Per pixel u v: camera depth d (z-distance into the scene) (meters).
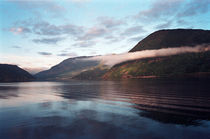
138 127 8.95
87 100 20.75
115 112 13.03
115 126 9.27
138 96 23.05
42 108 15.53
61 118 11.41
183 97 20.08
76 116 11.94
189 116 10.92
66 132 8.38
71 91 37.91
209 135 7.52
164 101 17.55
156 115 11.54
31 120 10.96
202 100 17.30
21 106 16.86
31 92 37.22
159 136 7.54
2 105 17.67
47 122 10.41
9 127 9.40
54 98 23.89
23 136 7.91
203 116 10.82
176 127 8.77
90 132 8.34
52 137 7.72
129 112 12.88
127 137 7.52
